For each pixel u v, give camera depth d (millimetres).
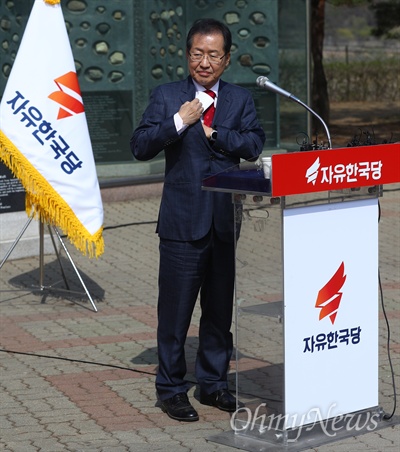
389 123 24250
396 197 14117
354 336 5625
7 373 6859
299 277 5320
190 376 6828
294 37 15219
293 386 5379
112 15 13711
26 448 5496
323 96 23094
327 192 5371
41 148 8078
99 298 8914
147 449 5461
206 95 5781
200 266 5816
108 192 13586
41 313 8438
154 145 5652
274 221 5266
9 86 8062
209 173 5719
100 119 13703
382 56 35781
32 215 8430
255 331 5465
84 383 6648
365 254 5609
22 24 13125
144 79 14008
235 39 14969
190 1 14516
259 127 6004
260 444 5465
